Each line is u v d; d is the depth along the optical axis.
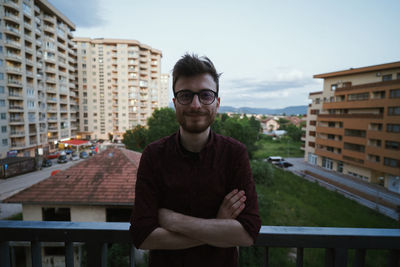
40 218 8.05
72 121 52.06
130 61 60.38
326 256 1.23
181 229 0.96
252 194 1.04
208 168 1.03
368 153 26.94
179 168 1.04
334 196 21.83
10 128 32.81
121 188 8.62
